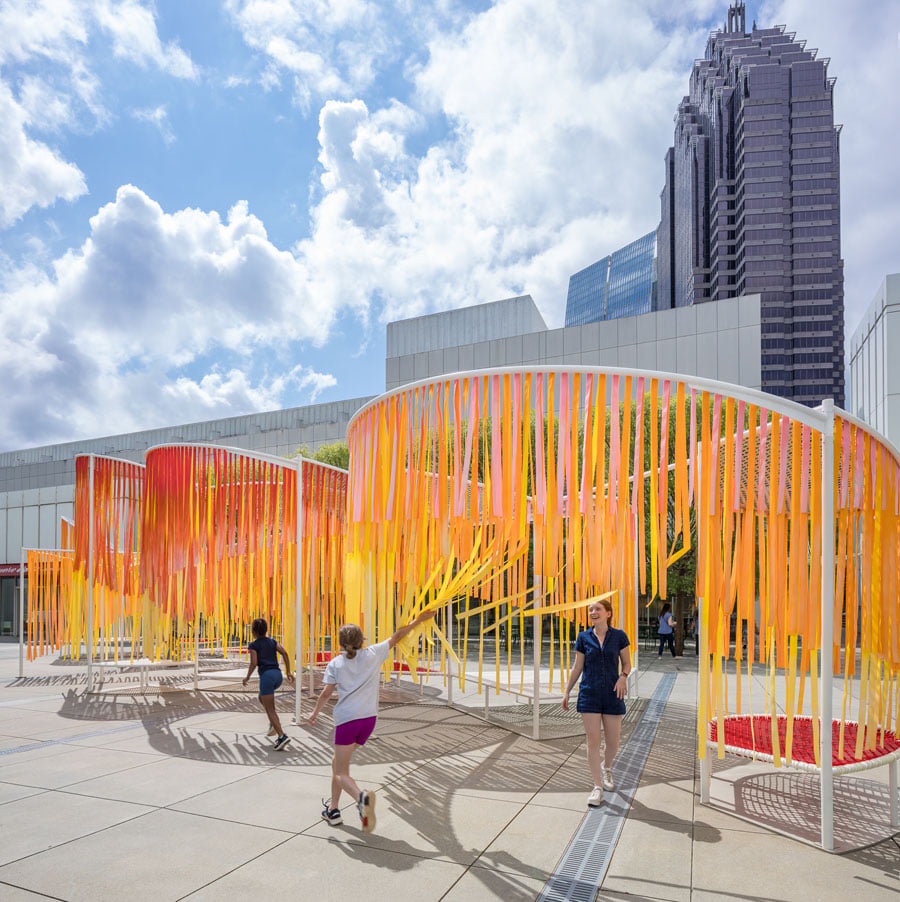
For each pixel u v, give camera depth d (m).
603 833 4.88
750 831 4.95
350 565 7.96
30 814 5.26
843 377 133.75
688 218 157.62
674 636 20.52
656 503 5.89
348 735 4.97
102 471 11.89
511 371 6.63
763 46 158.00
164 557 10.48
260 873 4.17
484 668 15.51
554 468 6.47
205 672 13.95
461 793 5.82
